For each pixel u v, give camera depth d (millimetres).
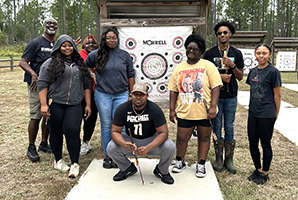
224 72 3396
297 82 13203
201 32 4488
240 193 3076
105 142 3625
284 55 13945
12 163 3834
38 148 4375
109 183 3217
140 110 3002
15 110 6996
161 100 4617
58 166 3602
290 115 6656
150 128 3078
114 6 4586
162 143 3051
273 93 3123
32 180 3361
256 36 13461
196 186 3154
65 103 3305
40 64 3887
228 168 3611
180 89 3246
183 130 3312
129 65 3650
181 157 3480
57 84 3217
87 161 3943
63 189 3141
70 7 46906
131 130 3105
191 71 3189
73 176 3387
